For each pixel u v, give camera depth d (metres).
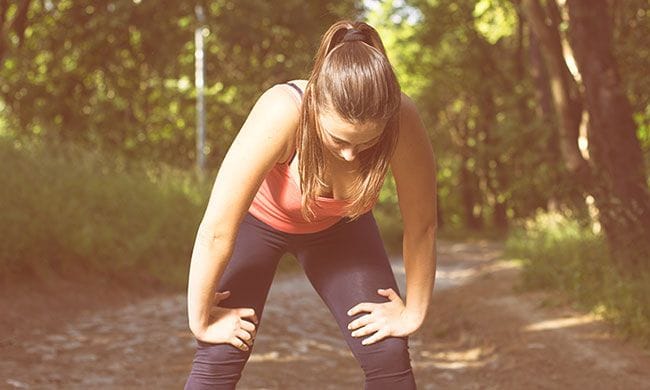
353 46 2.50
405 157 2.78
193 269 2.79
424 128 2.79
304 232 2.93
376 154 2.67
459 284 14.38
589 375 6.37
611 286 8.96
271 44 24.95
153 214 13.07
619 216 9.99
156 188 14.37
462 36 36.78
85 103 22.86
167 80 26.56
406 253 2.96
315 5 23.16
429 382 6.68
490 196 44.12
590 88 10.70
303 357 7.31
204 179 16.03
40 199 10.77
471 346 8.47
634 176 10.27
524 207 29.56
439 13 36.06
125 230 12.16
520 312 9.25
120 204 12.78
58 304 8.98
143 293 10.58
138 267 11.31
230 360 2.88
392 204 37.12
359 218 3.01
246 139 2.70
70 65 22.42
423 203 2.88
